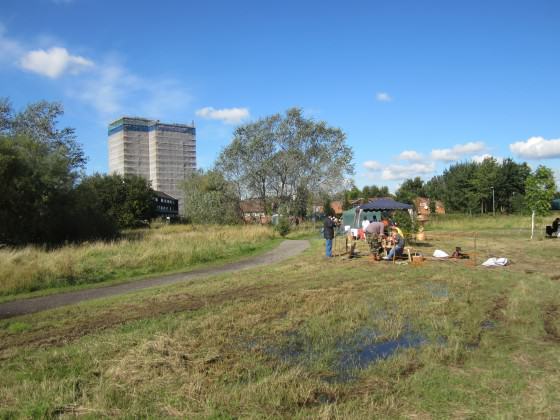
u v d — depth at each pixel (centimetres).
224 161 5116
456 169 8919
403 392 496
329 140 5291
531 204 2797
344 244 2539
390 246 1711
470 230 3909
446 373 546
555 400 466
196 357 625
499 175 7244
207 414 453
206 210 5000
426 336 716
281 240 3136
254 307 927
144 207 6512
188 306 969
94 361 615
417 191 8931
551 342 668
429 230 3994
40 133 4306
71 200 3130
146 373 560
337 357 623
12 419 453
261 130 5172
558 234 2734
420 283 1204
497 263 1535
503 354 612
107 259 1755
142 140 13700
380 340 696
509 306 891
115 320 864
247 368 580
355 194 10094
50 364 610
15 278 1309
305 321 812
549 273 1341
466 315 827
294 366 584
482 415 439
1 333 800
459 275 1318
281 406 470
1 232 2705
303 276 1350
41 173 2905
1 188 2609
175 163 13862
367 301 975
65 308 998
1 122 4181
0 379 562
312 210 5362
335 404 465
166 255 1805
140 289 1262
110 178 6488
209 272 1570
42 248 2358
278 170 5184
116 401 487
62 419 451
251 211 5456
